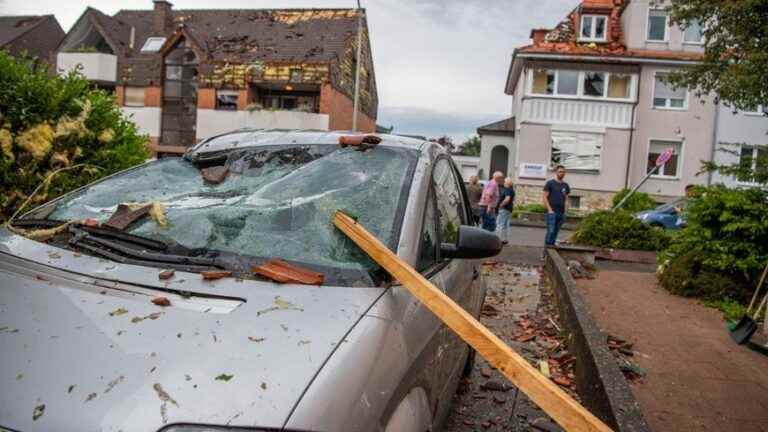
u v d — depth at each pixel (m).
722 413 3.85
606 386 3.59
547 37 28.00
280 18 34.97
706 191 7.86
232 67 31.09
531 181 26.86
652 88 26.38
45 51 40.31
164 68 32.50
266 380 1.58
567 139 26.59
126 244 2.38
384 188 2.72
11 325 1.77
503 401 4.21
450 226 3.31
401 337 2.07
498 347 1.86
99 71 32.34
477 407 4.11
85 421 1.44
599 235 12.03
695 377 4.54
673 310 6.87
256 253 2.31
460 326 1.93
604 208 26.59
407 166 2.92
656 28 26.58
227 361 1.63
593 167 26.61
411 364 2.11
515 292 8.41
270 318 1.84
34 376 1.56
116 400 1.49
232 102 31.56
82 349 1.65
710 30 9.95
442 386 2.83
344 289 2.09
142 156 6.89
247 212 2.59
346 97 33.28
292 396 1.55
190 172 3.16
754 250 7.25
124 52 33.22
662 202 26.44
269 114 30.47
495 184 14.07
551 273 9.02
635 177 26.64
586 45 27.31
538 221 23.92
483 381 4.62
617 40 27.80
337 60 31.28
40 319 1.79
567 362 5.08
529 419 3.94
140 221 2.54
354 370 1.71
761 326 5.84
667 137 26.45
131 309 1.85
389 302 2.12
